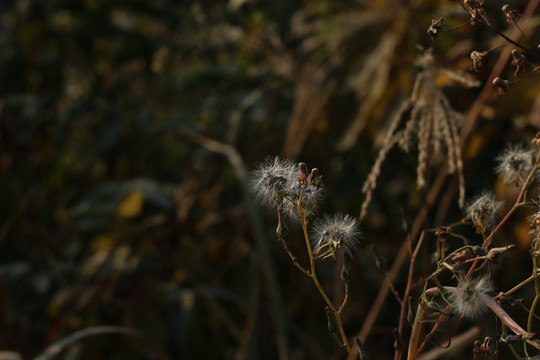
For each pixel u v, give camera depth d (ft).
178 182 3.24
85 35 3.25
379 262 1.36
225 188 2.85
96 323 2.43
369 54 2.30
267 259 2.09
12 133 2.93
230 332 2.52
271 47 2.59
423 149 1.63
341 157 2.55
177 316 2.44
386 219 2.67
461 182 1.58
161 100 3.20
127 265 2.62
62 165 3.31
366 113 2.23
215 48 3.10
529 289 2.17
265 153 2.74
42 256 2.85
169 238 2.71
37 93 3.32
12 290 2.66
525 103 1.92
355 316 2.52
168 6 3.21
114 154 3.19
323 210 2.53
